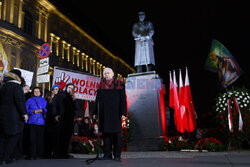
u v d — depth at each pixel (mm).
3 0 23750
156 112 9234
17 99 4203
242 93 7898
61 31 33125
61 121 5387
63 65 32531
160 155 6027
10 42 23719
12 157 4391
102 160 4117
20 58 24984
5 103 4203
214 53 14250
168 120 12828
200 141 7988
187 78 9867
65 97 5551
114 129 4199
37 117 5297
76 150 8195
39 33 28641
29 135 5660
